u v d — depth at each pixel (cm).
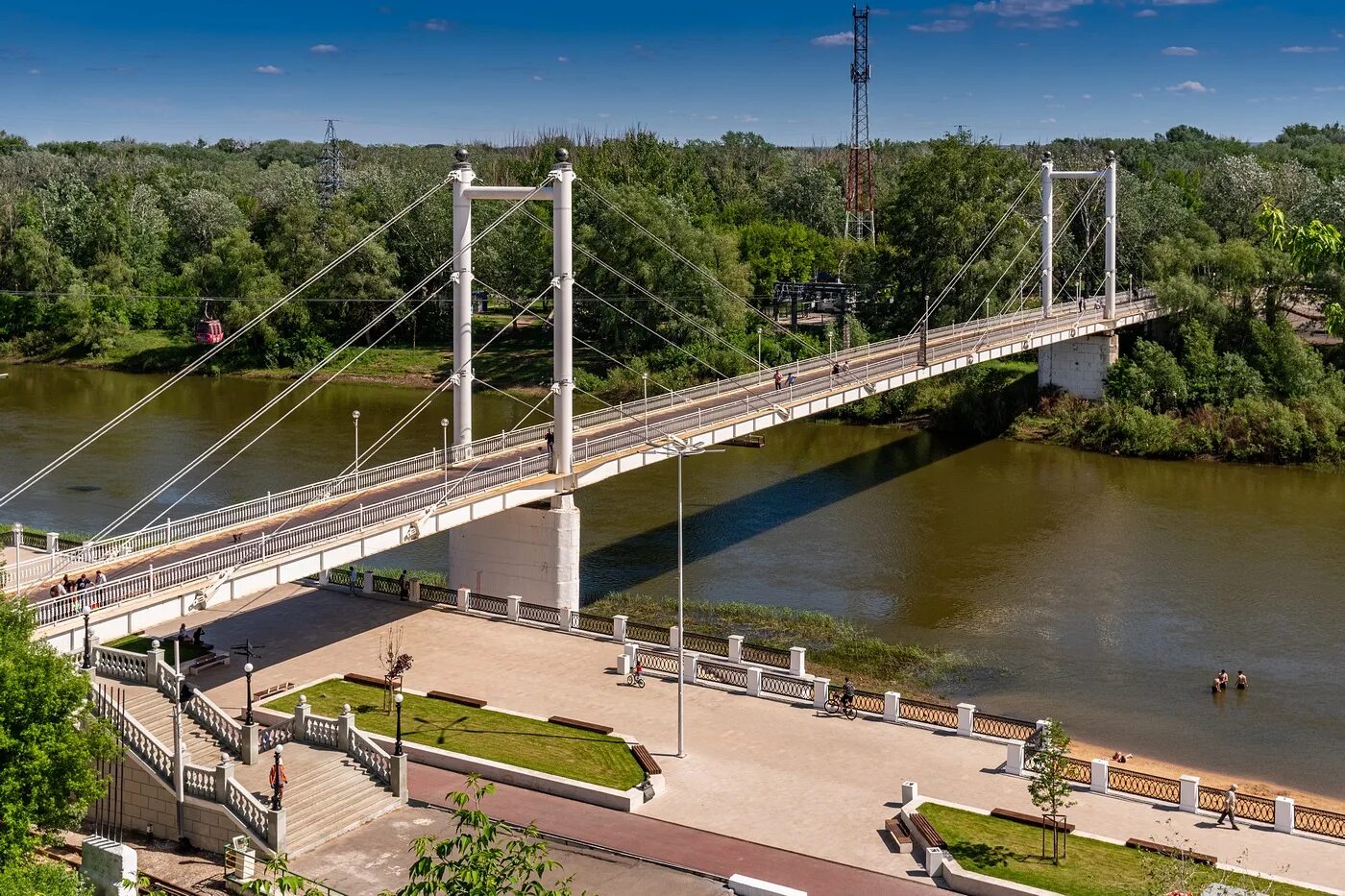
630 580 7400
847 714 5194
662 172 18200
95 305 16062
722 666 5491
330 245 15888
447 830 4147
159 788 4100
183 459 10388
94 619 4241
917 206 13738
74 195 17388
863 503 9331
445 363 15150
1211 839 4194
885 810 4384
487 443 6881
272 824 3894
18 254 16438
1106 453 11269
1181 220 14888
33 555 7094
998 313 13338
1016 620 6800
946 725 5119
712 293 13662
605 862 3969
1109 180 12081
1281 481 10219
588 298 14138
